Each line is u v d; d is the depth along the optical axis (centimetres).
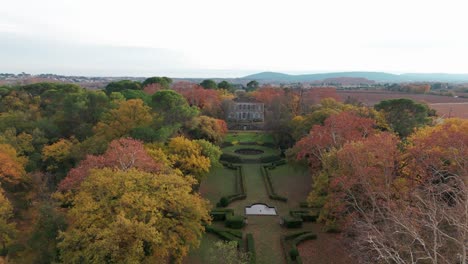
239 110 11569
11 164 4322
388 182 3222
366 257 2344
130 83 10944
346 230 3106
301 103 9294
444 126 4078
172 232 2616
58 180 4962
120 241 2323
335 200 3234
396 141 3588
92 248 2238
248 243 3544
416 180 3262
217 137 6756
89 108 6719
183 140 4784
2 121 6175
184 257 3312
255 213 4491
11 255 3009
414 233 1859
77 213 2525
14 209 4150
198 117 6762
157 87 10269
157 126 5569
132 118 5703
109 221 2473
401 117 6341
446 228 2256
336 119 4600
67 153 5238
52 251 2638
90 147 4962
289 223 4009
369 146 3303
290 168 6444
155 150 4284
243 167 6625
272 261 3325
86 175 3281
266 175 5900
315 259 3331
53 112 7306
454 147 3322
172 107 5903
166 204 2705
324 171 3781
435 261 1706
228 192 5266
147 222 2564
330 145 4484
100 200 2639
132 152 3566
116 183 2714
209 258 3322
